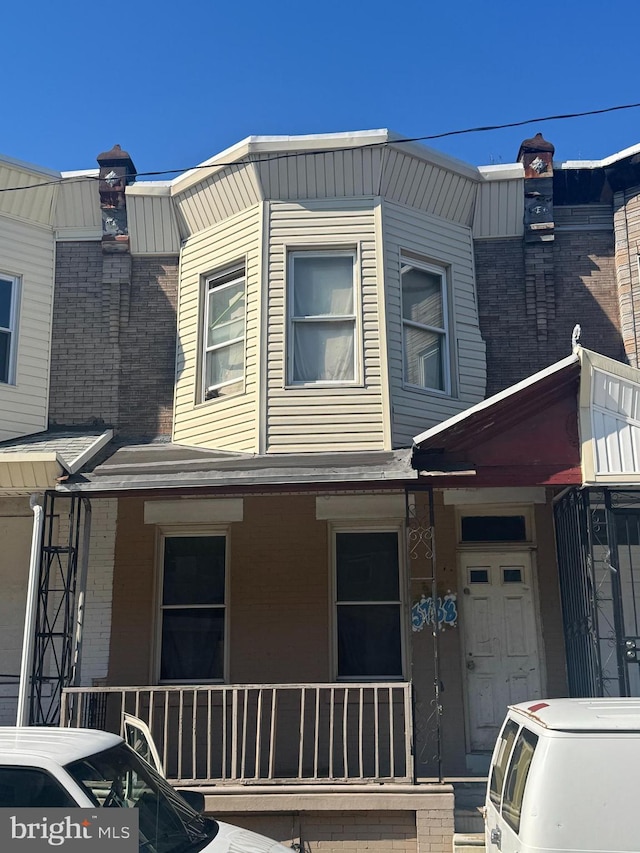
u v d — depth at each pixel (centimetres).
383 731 885
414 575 923
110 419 1015
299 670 905
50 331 1041
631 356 991
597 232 1048
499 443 759
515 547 941
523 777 429
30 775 412
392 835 714
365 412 910
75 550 840
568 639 891
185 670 934
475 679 916
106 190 1045
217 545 968
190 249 1045
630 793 396
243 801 714
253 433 913
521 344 1018
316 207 972
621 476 745
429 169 991
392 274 959
